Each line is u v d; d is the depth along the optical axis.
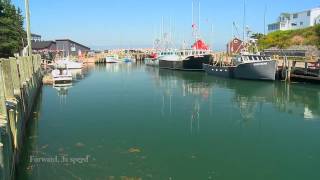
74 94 37.41
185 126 22.88
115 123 23.39
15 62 17.45
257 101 33.34
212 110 28.52
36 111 27.66
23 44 69.00
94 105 30.48
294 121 24.88
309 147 18.56
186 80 53.06
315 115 27.05
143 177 14.10
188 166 15.52
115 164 15.38
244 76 49.22
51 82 46.28
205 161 16.16
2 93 12.03
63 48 112.62
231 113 27.36
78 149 17.47
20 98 17.44
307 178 14.45
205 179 14.11
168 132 21.25
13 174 12.68
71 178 13.70
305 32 74.06
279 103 32.25
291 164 16.00
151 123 23.56
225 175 14.56
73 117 25.34
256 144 19.02
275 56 50.75
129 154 16.86
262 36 85.62
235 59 53.22
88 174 14.12
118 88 42.91
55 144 18.27
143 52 130.00
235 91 40.00
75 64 74.38
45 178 13.65
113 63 109.50
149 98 34.66
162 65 77.81
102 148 17.69
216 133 21.22
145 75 63.00
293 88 41.00
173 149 17.84
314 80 42.00
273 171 15.12
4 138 10.59
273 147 18.52
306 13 95.56
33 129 21.58
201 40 76.50
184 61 68.75
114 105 30.52
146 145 18.41
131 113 26.97
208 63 64.38
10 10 64.69
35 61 36.88
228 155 17.09
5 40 56.09
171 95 36.94
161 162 15.83
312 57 50.88
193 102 32.34
